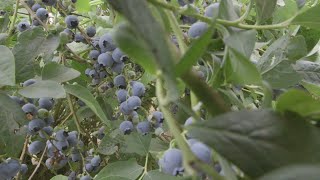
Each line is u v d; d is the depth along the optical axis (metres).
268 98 0.14
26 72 0.26
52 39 0.27
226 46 0.16
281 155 0.11
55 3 0.32
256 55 0.30
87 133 0.35
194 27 0.20
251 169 0.11
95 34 0.34
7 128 0.25
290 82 0.23
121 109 0.28
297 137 0.11
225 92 0.19
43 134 0.28
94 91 0.34
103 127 0.34
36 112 0.27
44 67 0.25
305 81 0.24
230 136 0.11
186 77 0.13
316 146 0.11
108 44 0.29
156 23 0.09
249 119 0.11
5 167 0.25
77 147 0.32
